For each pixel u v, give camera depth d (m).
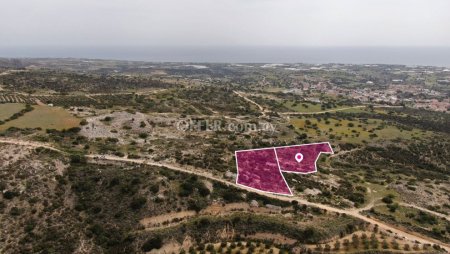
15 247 87.44
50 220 95.25
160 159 123.94
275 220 101.31
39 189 101.00
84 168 111.19
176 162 123.25
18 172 103.44
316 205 112.62
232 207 106.94
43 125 137.00
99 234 94.94
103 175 109.38
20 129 129.62
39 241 90.00
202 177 115.38
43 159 109.81
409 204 125.56
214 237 98.12
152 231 96.44
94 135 136.88
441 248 96.38
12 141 118.44
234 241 97.25
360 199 122.00
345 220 105.19
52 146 119.31
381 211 117.06
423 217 116.25
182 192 106.81
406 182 141.38
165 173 113.44
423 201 128.38
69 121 143.12
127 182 107.44
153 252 92.88
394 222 109.25
